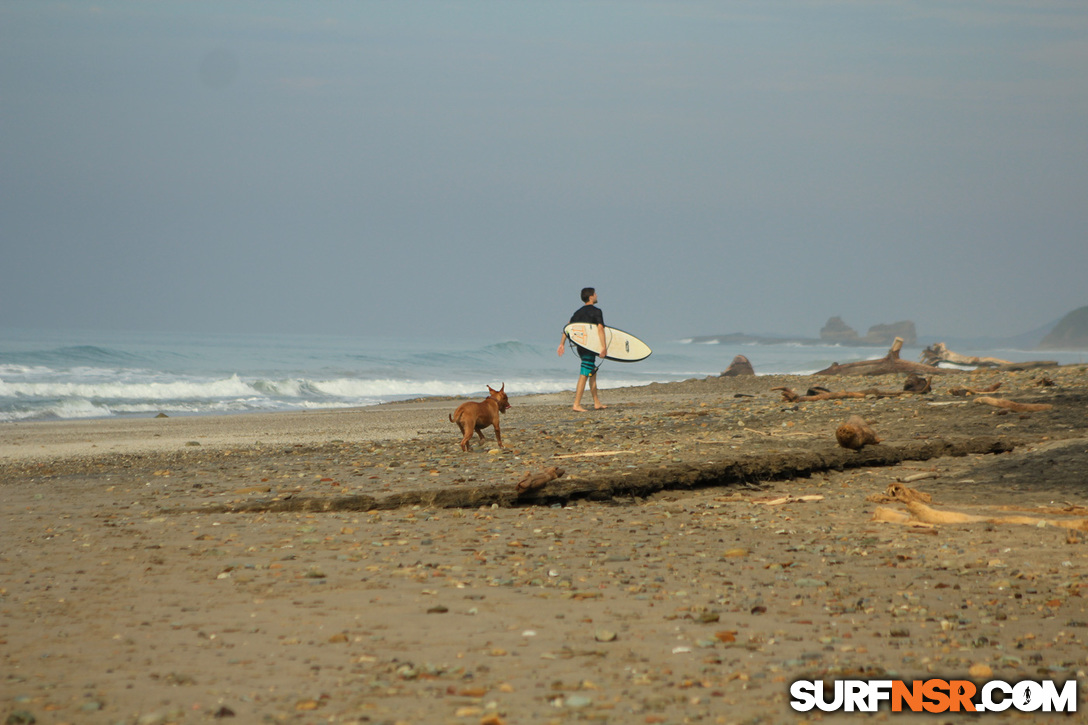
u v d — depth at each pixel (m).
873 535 24.98
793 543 23.92
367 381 128.88
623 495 31.48
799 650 14.05
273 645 14.16
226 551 21.78
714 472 34.00
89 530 24.50
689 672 12.84
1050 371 75.69
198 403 99.56
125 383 113.62
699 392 95.44
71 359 147.75
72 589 18.05
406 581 18.84
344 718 10.85
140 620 15.70
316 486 31.02
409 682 12.34
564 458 36.97
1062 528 24.70
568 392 103.25
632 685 12.25
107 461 41.97
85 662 13.22
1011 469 35.00
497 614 16.22
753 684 12.30
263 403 103.12
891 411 49.81
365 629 15.15
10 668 12.91
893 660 13.57
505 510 28.69
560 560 21.31
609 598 17.62
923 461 39.25
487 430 52.03
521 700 11.58
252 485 32.09
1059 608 16.95
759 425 48.16
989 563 21.05
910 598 17.78
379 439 50.66
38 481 35.06
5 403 87.44
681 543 23.80
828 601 17.59
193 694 11.74
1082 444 37.97
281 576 19.19
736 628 15.41
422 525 25.69
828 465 37.31
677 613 16.39
